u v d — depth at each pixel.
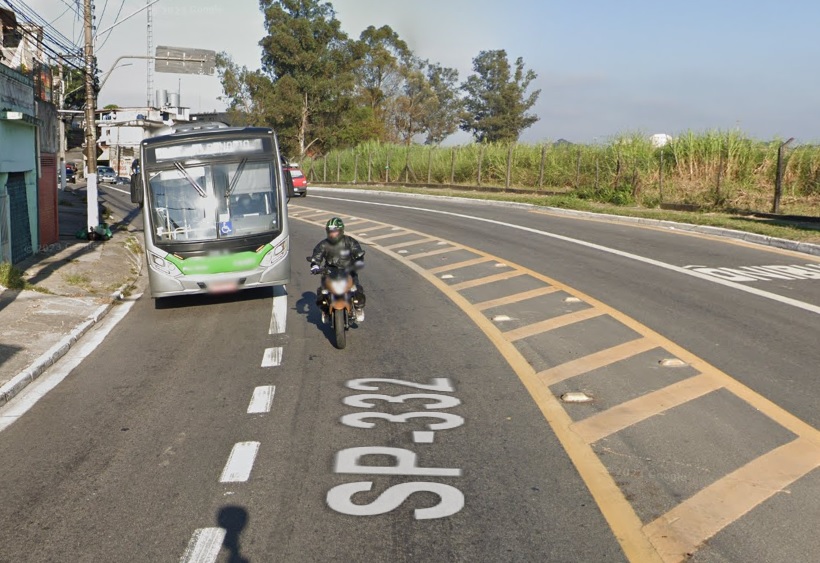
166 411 7.77
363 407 7.64
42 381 9.05
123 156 73.69
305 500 5.58
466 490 5.69
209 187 12.88
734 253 16.62
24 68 19.73
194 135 13.05
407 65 86.81
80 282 15.45
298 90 67.69
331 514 5.35
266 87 67.19
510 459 6.24
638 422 6.96
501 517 5.25
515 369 8.74
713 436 6.57
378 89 82.31
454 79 90.31
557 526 5.11
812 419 6.88
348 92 70.00
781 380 7.99
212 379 8.88
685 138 29.91
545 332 10.34
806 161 25.31
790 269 14.45
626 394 7.74
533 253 17.47
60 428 7.39
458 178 45.19
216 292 12.95
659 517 5.20
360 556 4.77
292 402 7.88
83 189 52.00
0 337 10.77
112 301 13.91
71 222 27.27
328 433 6.95
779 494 5.47
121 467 6.34
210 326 11.82
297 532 5.11
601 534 4.99
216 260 12.73
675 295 12.34
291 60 66.19
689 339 9.68
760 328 10.09
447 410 7.48
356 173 54.31
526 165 40.12
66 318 12.19
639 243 18.59
